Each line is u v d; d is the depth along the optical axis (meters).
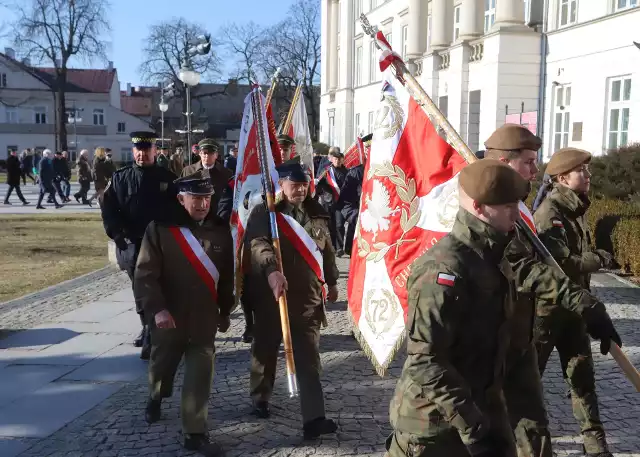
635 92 15.41
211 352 4.14
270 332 4.39
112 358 5.98
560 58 18.25
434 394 2.32
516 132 3.42
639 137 15.17
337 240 11.87
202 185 4.12
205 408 4.02
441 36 24.56
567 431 4.23
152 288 4.01
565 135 18.20
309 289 4.31
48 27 49.44
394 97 4.36
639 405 4.67
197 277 4.10
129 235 5.82
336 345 6.36
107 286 9.36
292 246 4.33
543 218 3.61
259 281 4.38
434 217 4.06
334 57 41.72
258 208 4.44
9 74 67.31
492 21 22.55
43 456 3.96
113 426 4.41
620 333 6.43
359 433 4.23
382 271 4.22
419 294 2.38
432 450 2.50
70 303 8.27
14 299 8.45
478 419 2.29
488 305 2.42
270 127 5.63
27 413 4.66
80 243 13.64
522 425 2.83
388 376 5.40
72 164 52.84
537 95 19.16
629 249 9.26
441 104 24.03
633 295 8.23
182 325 4.11
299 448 4.02
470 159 3.53
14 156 22.22
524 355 2.90
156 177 5.89
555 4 18.45
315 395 4.13
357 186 9.90
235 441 4.14
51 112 69.38
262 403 4.52
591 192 11.46
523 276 2.86
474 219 2.47
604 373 5.35
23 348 6.29
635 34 15.36
